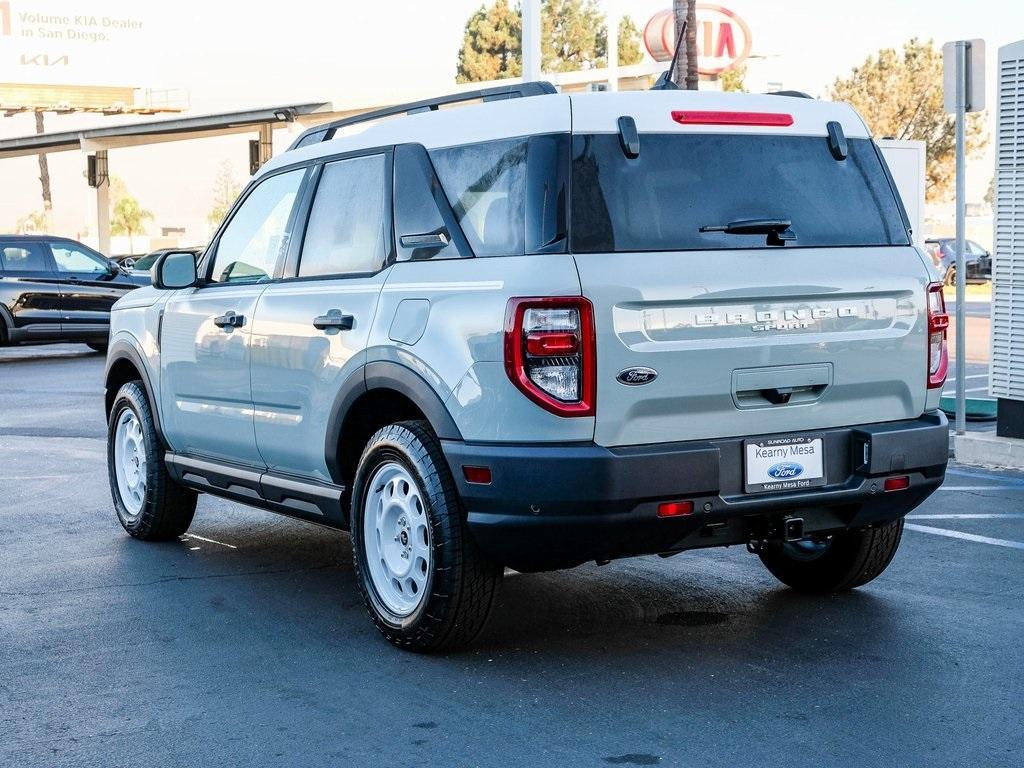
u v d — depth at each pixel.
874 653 5.11
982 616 5.62
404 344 5.07
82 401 14.87
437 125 5.32
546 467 4.56
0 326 20.31
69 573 6.65
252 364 6.11
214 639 5.43
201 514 8.30
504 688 4.75
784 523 4.95
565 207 4.68
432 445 5.00
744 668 4.94
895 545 5.77
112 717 4.52
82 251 21.06
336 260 5.73
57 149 63.31
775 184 5.08
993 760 4.02
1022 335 9.43
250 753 4.18
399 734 4.32
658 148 4.89
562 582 6.32
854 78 66.38
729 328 4.79
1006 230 9.46
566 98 4.84
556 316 4.56
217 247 6.71
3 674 5.00
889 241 5.29
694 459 4.67
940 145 64.94
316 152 6.10
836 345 5.02
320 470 5.75
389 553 5.29
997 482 8.92
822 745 4.16
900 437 5.07
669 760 4.05
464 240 4.99
